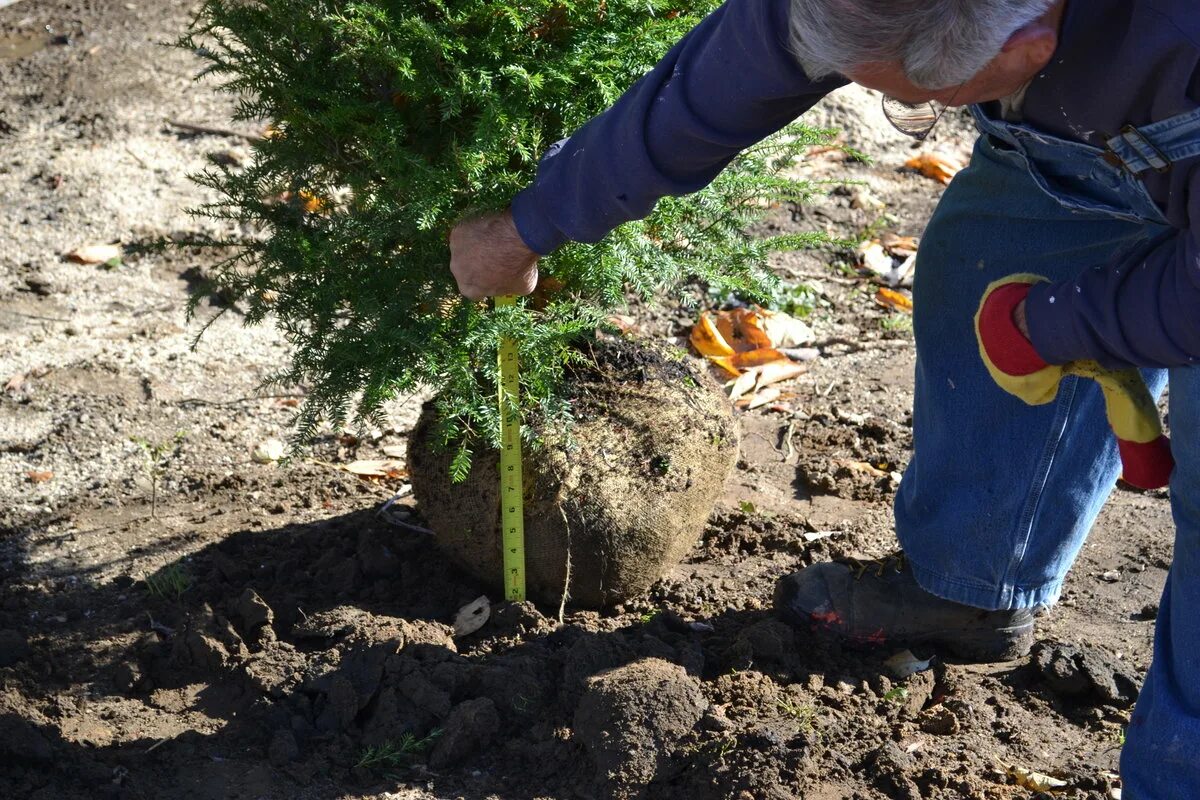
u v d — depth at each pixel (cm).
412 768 239
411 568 296
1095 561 319
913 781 233
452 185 237
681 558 295
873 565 275
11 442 362
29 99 569
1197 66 157
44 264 455
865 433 379
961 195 242
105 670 266
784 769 230
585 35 246
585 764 237
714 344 414
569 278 264
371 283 251
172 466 354
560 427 264
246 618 276
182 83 586
